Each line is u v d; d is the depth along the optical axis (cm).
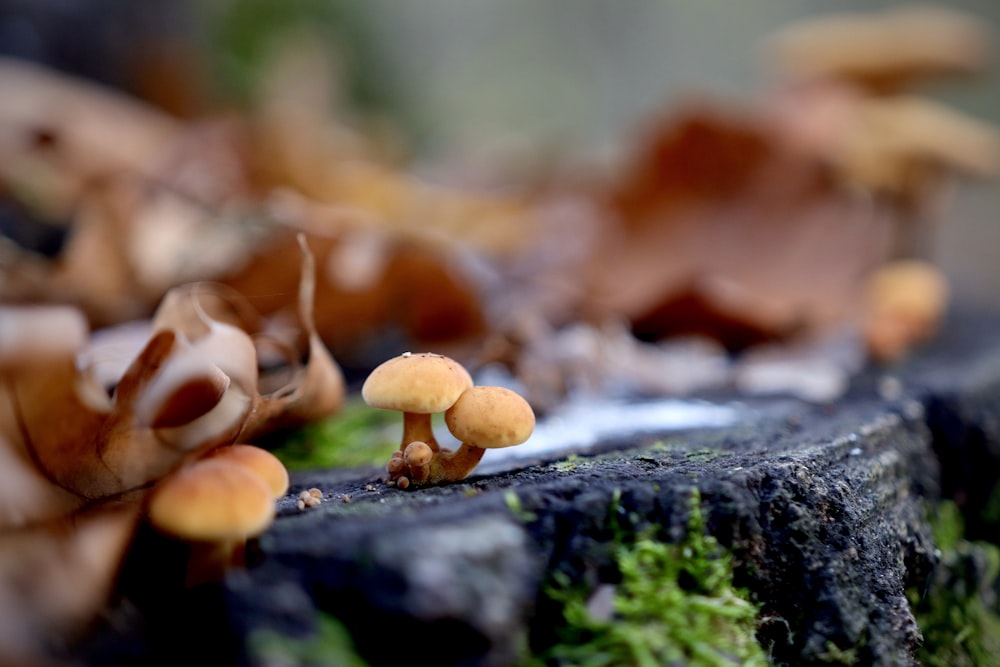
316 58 83
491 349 29
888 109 50
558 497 21
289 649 19
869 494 23
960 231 125
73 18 49
